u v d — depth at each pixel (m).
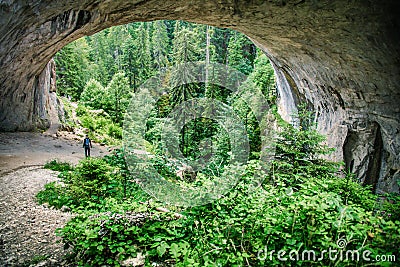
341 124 9.73
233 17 8.18
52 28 7.57
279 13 7.34
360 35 6.82
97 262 3.36
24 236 4.29
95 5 6.93
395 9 5.58
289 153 5.94
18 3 5.37
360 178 8.73
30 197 6.07
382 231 2.74
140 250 3.53
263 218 3.26
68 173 7.29
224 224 3.48
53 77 21.36
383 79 7.44
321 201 2.86
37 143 14.09
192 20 9.06
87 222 3.56
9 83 12.42
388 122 8.02
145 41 40.94
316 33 7.76
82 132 19.88
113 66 45.84
